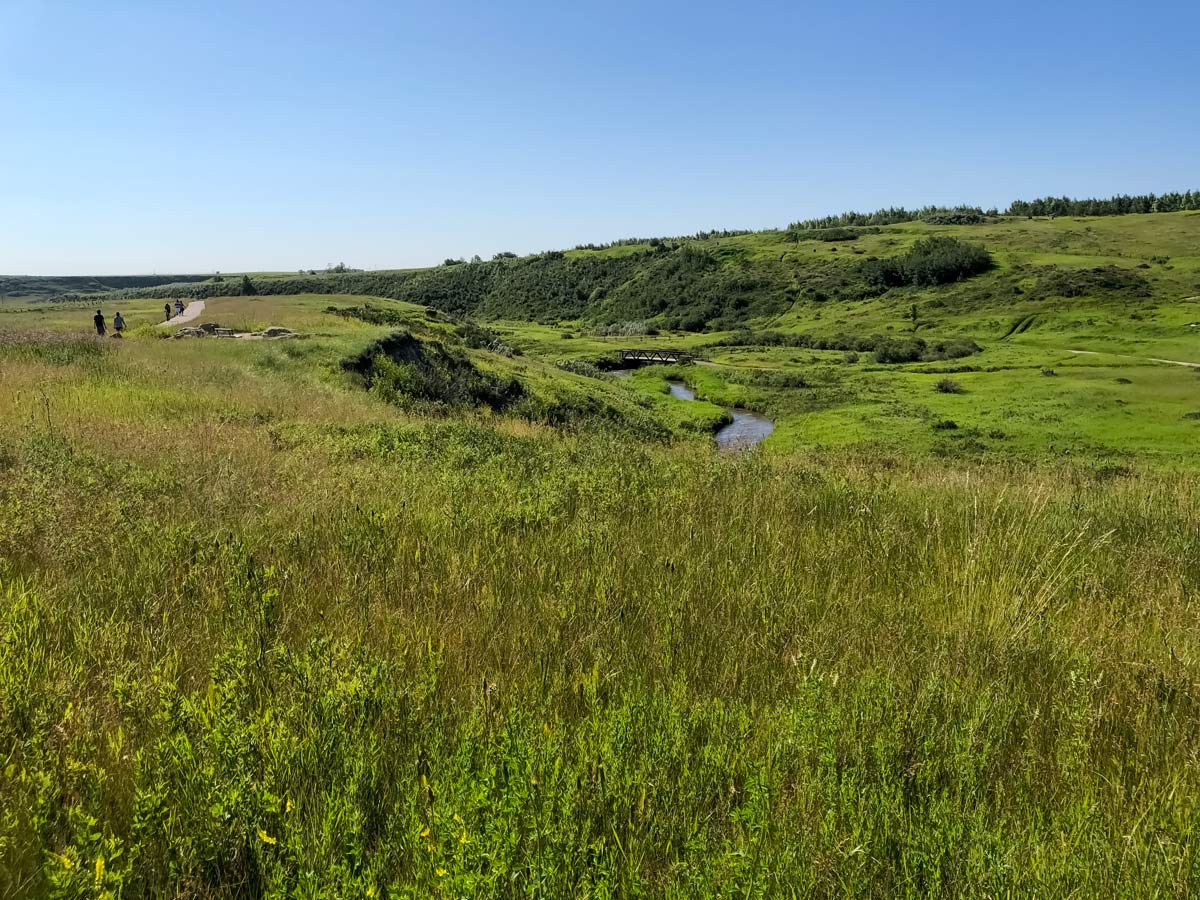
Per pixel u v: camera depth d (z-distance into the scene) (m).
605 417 37.25
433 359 32.84
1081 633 4.07
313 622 3.89
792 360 81.62
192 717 2.74
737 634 3.96
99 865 1.86
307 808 2.40
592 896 2.02
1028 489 8.23
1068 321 93.38
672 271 155.00
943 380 60.03
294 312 43.50
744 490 7.67
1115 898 2.16
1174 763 2.88
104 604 4.02
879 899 2.16
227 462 7.91
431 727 2.83
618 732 2.75
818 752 2.74
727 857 2.10
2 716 2.67
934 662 3.59
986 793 2.67
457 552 5.10
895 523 6.22
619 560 5.07
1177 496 8.16
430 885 2.02
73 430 9.52
